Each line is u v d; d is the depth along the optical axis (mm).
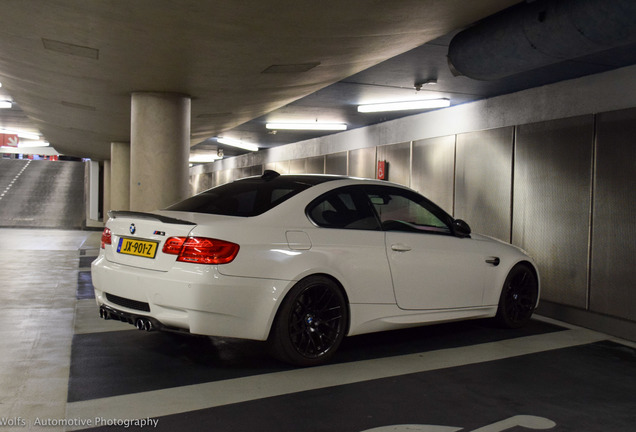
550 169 7020
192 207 4461
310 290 4027
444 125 9570
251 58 6484
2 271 8758
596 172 6293
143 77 7719
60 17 5281
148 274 3809
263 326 3777
